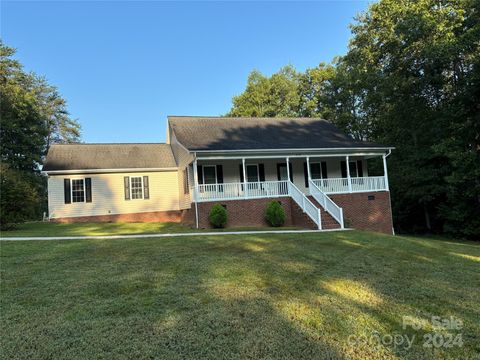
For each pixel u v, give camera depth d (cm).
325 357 395
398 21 2536
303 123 2473
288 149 1911
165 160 2356
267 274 725
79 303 562
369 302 566
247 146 1912
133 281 675
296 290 621
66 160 2183
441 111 2316
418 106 2472
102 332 459
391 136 2688
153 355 401
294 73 4481
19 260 857
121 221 2180
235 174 2122
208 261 840
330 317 502
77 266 797
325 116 3753
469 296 606
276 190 1955
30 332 461
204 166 2058
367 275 730
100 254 928
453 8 2253
